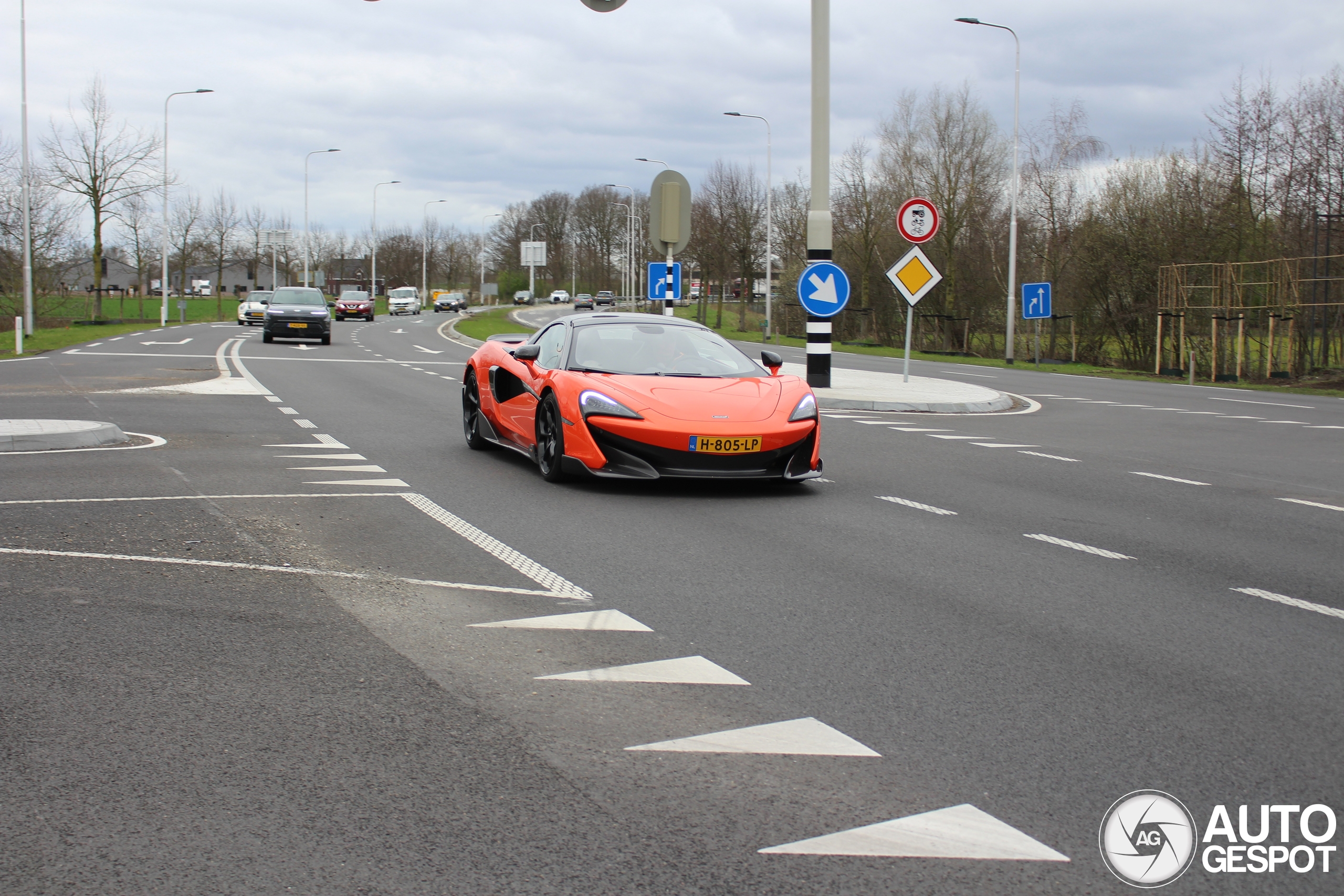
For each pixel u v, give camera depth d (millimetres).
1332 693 4156
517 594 5457
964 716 3871
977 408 16688
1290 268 27875
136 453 10094
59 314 58500
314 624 4910
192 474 8953
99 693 3992
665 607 5262
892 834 3002
